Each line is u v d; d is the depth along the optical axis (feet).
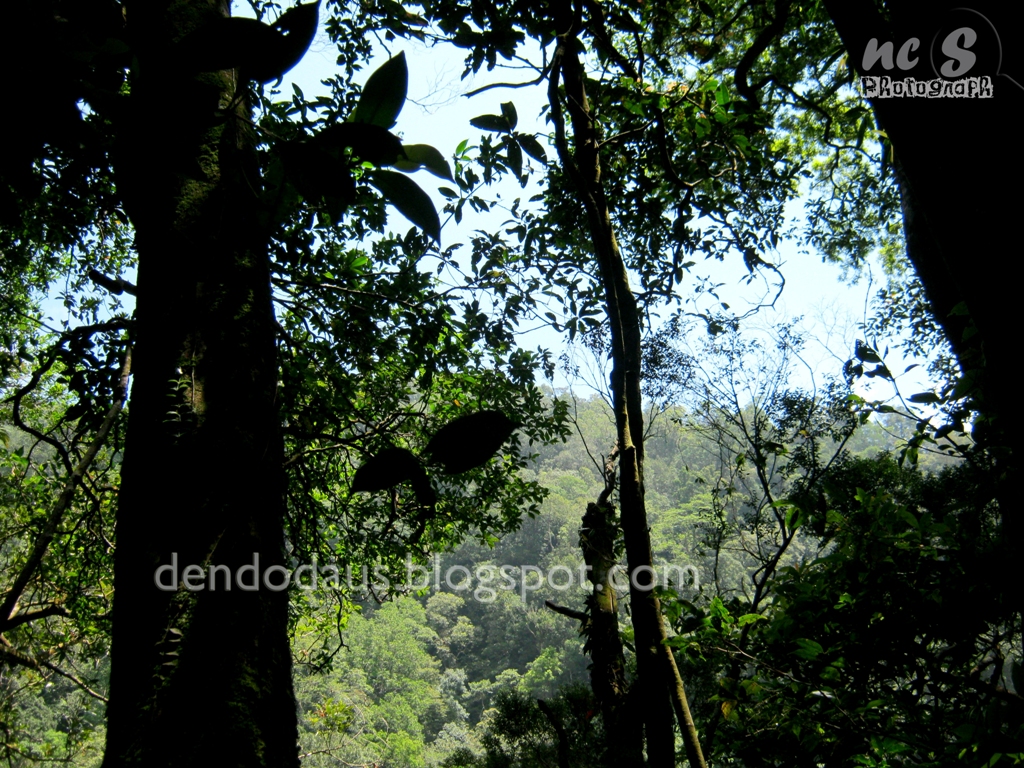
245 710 4.06
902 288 26.37
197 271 5.23
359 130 1.76
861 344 8.59
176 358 5.01
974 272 3.33
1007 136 3.16
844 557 7.22
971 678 6.95
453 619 174.40
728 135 12.33
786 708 7.86
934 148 3.44
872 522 7.32
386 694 131.54
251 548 4.58
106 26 2.06
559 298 18.17
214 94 1.85
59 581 21.36
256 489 4.82
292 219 14.62
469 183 14.55
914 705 6.95
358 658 138.92
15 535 21.36
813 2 18.19
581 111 11.23
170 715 3.93
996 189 3.21
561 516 155.94
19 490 21.70
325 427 17.24
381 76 1.82
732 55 20.65
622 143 16.84
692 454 144.77
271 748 4.05
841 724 7.33
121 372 11.63
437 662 155.74
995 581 6.55
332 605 28.84
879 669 7.25
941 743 6.56
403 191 1.90
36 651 22.85
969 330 6.97
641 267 18.45
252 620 4.38
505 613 154.40
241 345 5.20
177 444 4.71
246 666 4.20
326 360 18.06
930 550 7.19
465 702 144.56
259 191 2.48
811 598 7.40
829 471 17.93
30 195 2.13
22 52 1.97
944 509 8.21
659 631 8.70
